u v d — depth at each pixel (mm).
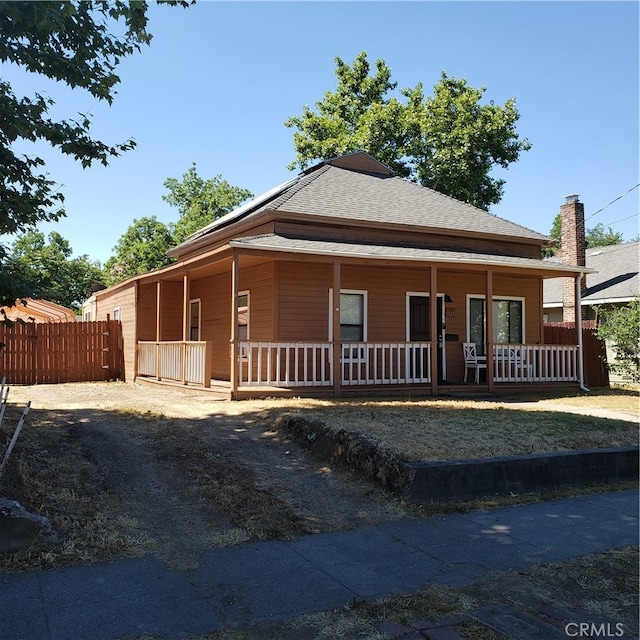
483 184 28484
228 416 9617
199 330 17984
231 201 44500
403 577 4602
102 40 7438
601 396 14461
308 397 12211
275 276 13664
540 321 17594
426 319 15641
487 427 8695
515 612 4051
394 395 13109
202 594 4207
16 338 16984
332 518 5914
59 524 5207
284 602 4117
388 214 15461
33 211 7488
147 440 7965
